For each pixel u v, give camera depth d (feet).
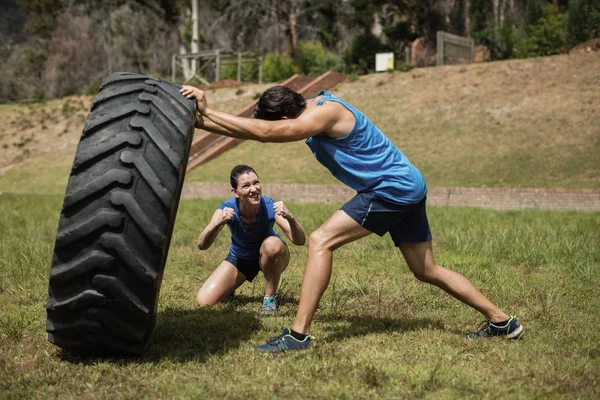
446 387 9.50
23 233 29.09
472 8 129.08
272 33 184.03
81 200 9.71
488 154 66.49
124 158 9.81
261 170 73.36
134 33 167.63
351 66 103.40
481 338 12.36
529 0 104.53
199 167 77.25
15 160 96.94
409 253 12.55
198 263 21.95
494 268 20.40
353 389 9.32
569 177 58.18
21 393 9.26
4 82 165.48
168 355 11.19
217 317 14.25
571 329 13.09
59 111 112.98
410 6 106.83
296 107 11.64
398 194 11.78
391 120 79.82
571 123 69.10
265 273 15.38
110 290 9.77
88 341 10.46
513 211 43.75
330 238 11.80
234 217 15.69
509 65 85.81
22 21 219.00
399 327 13.29
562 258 21.81
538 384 9.70
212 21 166.50
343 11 122.62
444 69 90.84
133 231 9.74
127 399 9.04
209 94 102.78
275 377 9.91
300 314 11.61
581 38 91.15
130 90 10.67
